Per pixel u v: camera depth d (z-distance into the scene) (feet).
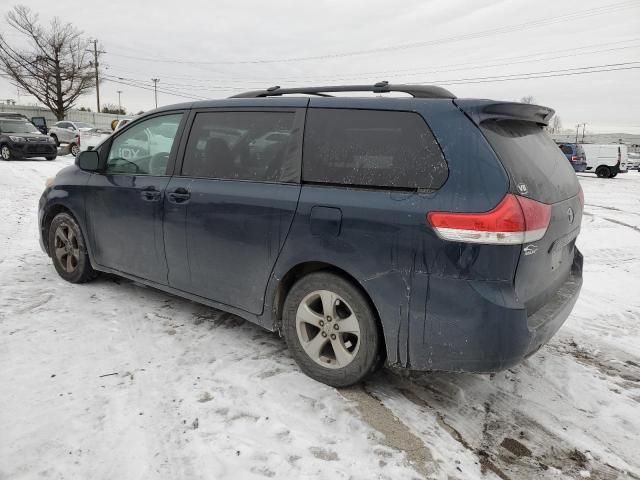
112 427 8.12
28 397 8.85
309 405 8.98
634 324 13.93
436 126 8.35
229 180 10.71
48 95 127.85
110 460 7.37
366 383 9.88
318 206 9.13
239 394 9.25
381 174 8.69
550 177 9.06
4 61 124.26
